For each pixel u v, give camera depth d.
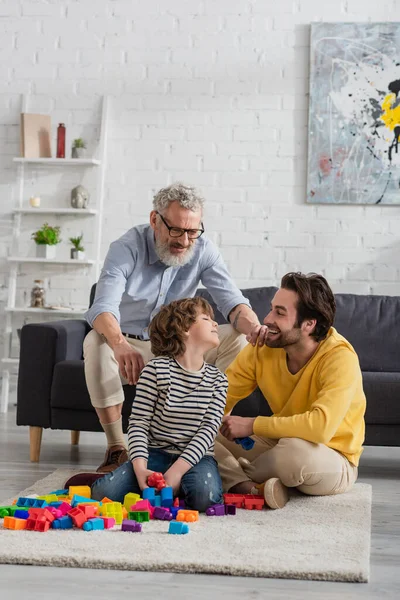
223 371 2.88
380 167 4.52
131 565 1.73
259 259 4.62
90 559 1.74
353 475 2.53
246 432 2.40
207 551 1.82
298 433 2.35
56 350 3.21
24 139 4.68
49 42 4.78
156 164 4.70
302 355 2.49
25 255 4.81
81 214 4.76
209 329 2.32
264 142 4.63
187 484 2.24
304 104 4.60
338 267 4.57
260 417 2.41
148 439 2.35
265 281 4.62
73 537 1.92
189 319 2.31
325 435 2.34
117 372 2.85
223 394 2.34
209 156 4.66
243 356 2.62
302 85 4.60
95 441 3.81
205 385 2.32
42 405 3.19
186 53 4.69
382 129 4.51
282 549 1.85
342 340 2.50
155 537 1.94
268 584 1.66
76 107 4.77
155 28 4.71
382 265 4.54
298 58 4.60
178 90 4.69
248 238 4.63
